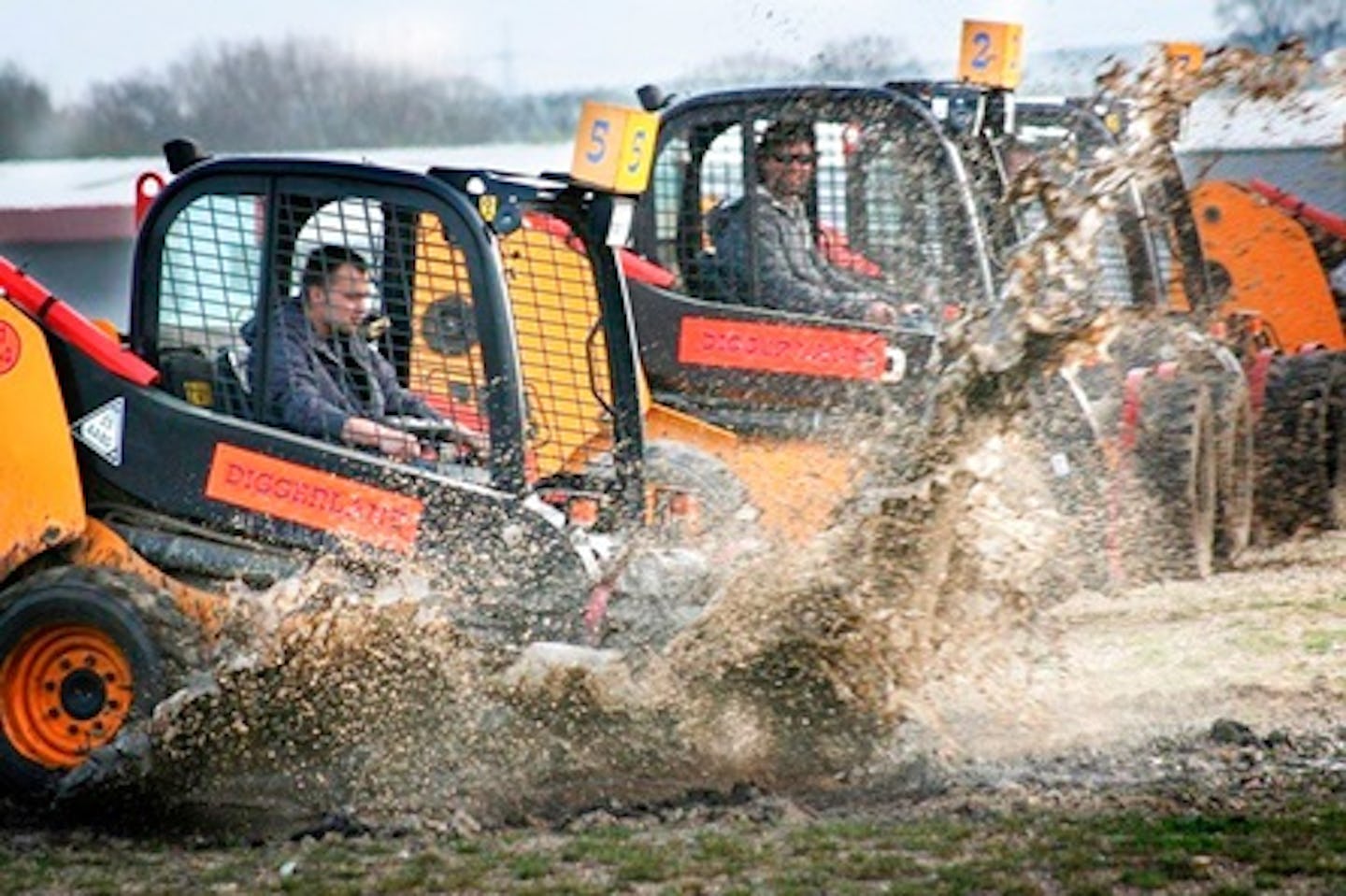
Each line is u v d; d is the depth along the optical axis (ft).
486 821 72.33
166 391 79.30
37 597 75.66
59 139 190.08
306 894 63.21
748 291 105.60
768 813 71.67
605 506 81.51
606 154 80.84
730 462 102.99
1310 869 63.10
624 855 66.18
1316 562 118.21
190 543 78.38
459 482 76.69
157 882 65.46
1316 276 136.05
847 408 103.14
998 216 104.27
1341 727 82.74
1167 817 69.51
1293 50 85.97
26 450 77.97
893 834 68.08
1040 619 83.56
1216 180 137.39
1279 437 123.34
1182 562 110.63
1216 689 88.58
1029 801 72.18
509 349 76.79
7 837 72.28
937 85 106.22
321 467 77.41
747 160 106.01
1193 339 115.96
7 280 78.43
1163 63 87.04
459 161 185.68
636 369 82.38
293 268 78.13
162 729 73.92
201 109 191.72
